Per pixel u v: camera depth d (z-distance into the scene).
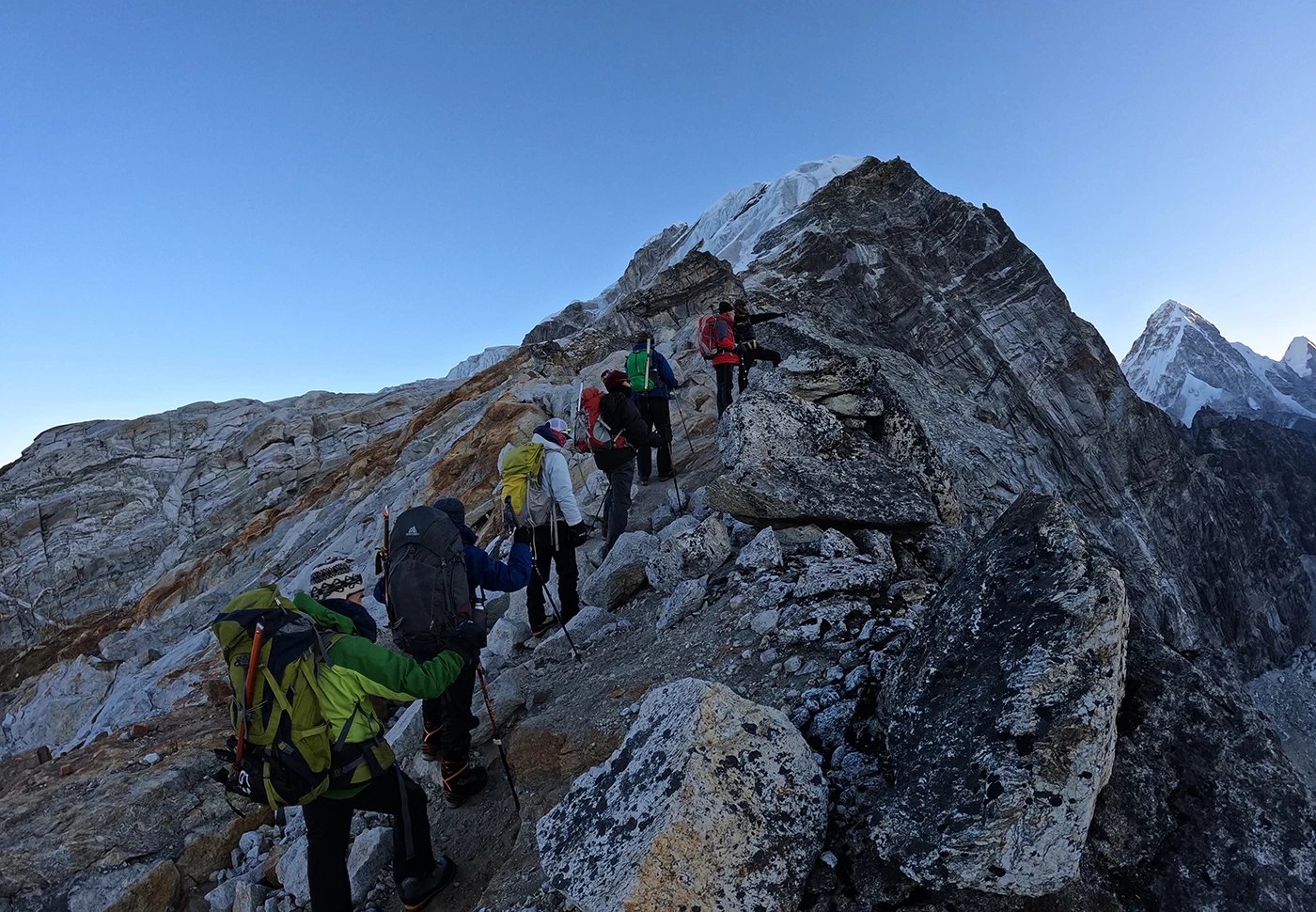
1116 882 2.81
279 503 34.44
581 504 11.33
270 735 3.32
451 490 18.09
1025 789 2.72
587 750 4.67
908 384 18.17
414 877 4.15
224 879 6.77
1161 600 53.53
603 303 125.62
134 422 38.28
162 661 15.31
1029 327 63.91
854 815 3.34
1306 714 62.06
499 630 7.52
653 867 2.80
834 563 5.67
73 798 7.49
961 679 3.26
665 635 5.95
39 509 34.44
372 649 3.48
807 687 4.44
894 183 70.88
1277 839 2.85
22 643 31.23
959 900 2.86
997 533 3.74
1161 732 3.08
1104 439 62.47
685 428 13.72
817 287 61.28
